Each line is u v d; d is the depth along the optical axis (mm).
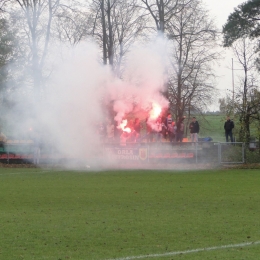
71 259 15211
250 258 15141
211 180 37281
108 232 18953
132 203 26062
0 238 17969
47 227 19844
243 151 50531
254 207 24719
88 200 27094
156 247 16672
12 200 27125
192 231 19094
